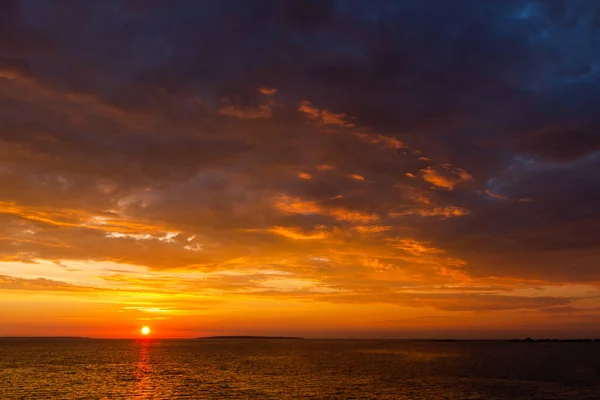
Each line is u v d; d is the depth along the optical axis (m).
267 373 87.56
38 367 97.25
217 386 68.00
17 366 99.31
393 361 124.81
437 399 56.91
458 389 65.12
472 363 117.25
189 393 61.00
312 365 108.62
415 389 65.19
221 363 114.12
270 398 57.38
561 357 150.25
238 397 58.12
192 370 93.44
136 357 137.38
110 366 101.50
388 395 59.84
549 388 66.44
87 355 145.88
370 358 140.00
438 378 79.06
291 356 150.25
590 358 144.25
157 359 128.50
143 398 56.94
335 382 73.25
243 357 142.62
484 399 56.84
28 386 66.56
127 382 72.00
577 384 71.06
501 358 142.62
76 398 56.59
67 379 75.38
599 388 66.75
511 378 79.25
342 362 120.12
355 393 61.38
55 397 57.28
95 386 67.06
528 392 62.56
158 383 71.00
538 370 95.69
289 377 80.38
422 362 121.06
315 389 65.06
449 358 141.50
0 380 73.62
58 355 143.38
